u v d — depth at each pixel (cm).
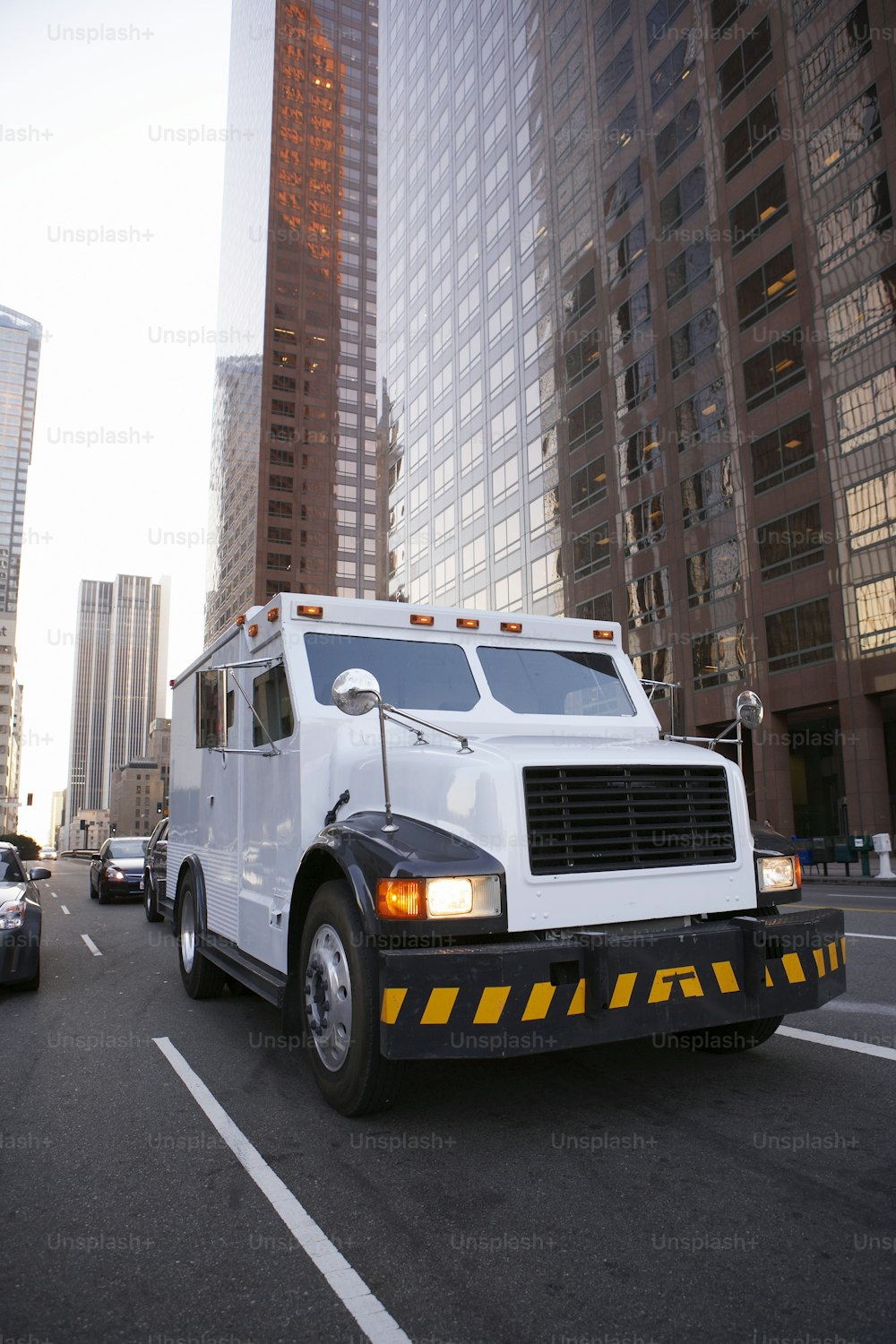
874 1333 229
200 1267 270
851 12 2809
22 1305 250
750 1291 250
